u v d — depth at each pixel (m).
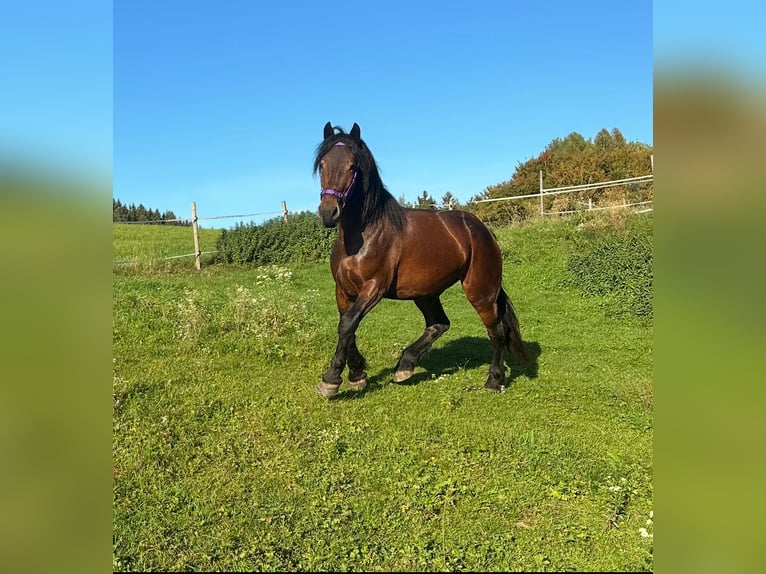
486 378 6.09
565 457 3.98
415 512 3.22
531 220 17.83
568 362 6.99
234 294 9.97
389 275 4.82
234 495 3.35
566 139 49.97
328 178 4.28
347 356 5.10
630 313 9.83
